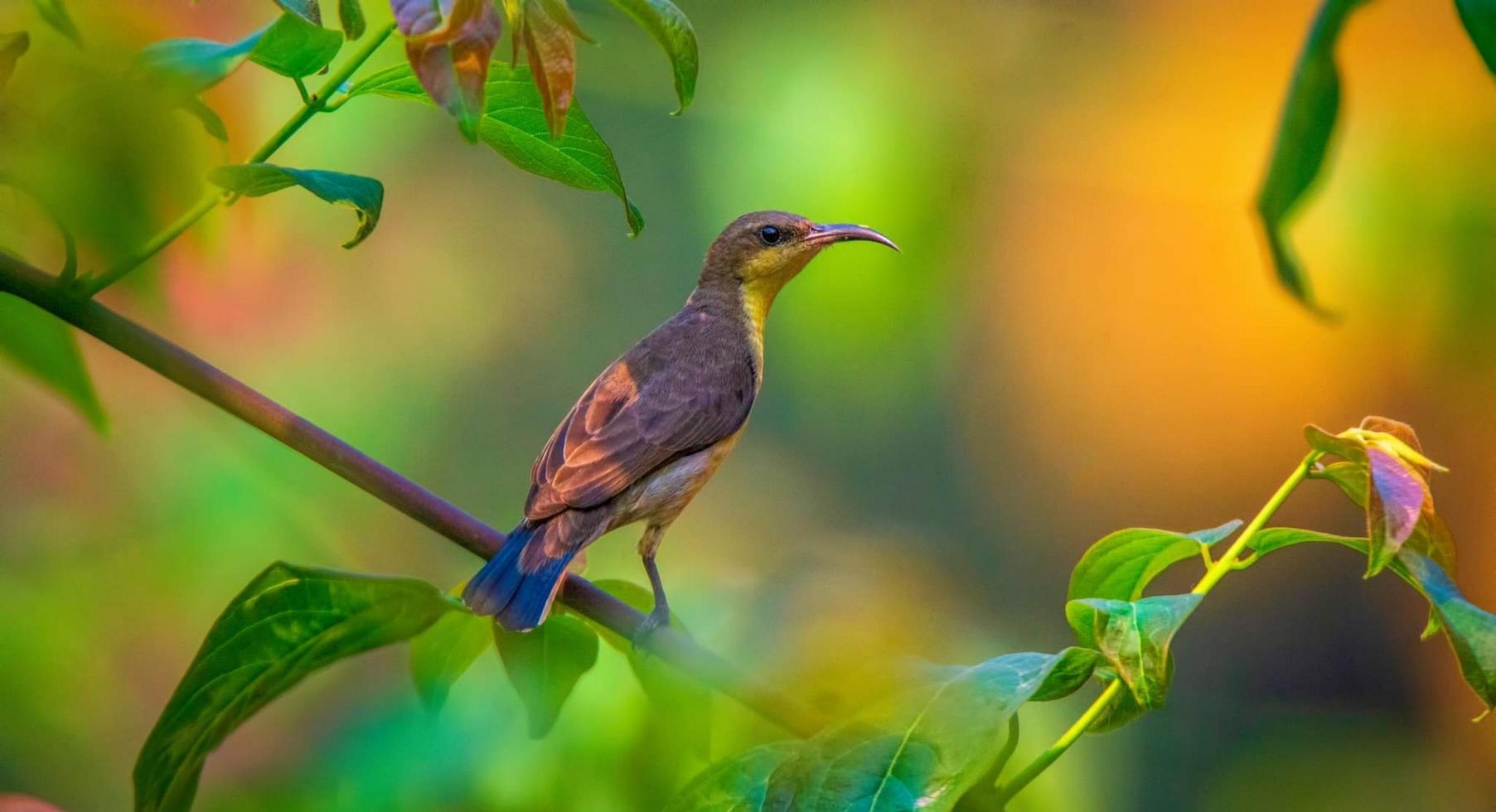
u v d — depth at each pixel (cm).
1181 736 1424
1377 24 1057
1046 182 1414
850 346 1083
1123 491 1711
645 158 1523
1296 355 1628
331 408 1257
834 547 1012
